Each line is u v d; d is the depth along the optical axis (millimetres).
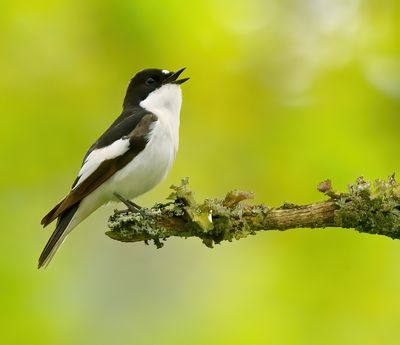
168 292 13414
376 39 12586
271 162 11969
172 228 8766
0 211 11922
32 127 12094
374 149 11836
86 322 11875
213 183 12141
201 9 12312
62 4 12375
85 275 12992
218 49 12352
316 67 12484
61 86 12219
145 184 10680
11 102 12141
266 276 11148
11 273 11539
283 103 12266
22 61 12297
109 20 12219
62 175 12094
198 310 11570
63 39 12320
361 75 12312
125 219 8758
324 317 10852
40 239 11938
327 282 10977
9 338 11125
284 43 12578
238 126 12234
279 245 11219
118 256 13867
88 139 12141
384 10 12656
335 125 12016
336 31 12672
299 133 12039
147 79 11375
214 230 8695
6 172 12000
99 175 10344
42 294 11508
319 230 11094
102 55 12234
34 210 12000
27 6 12391
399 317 10859
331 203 8625
